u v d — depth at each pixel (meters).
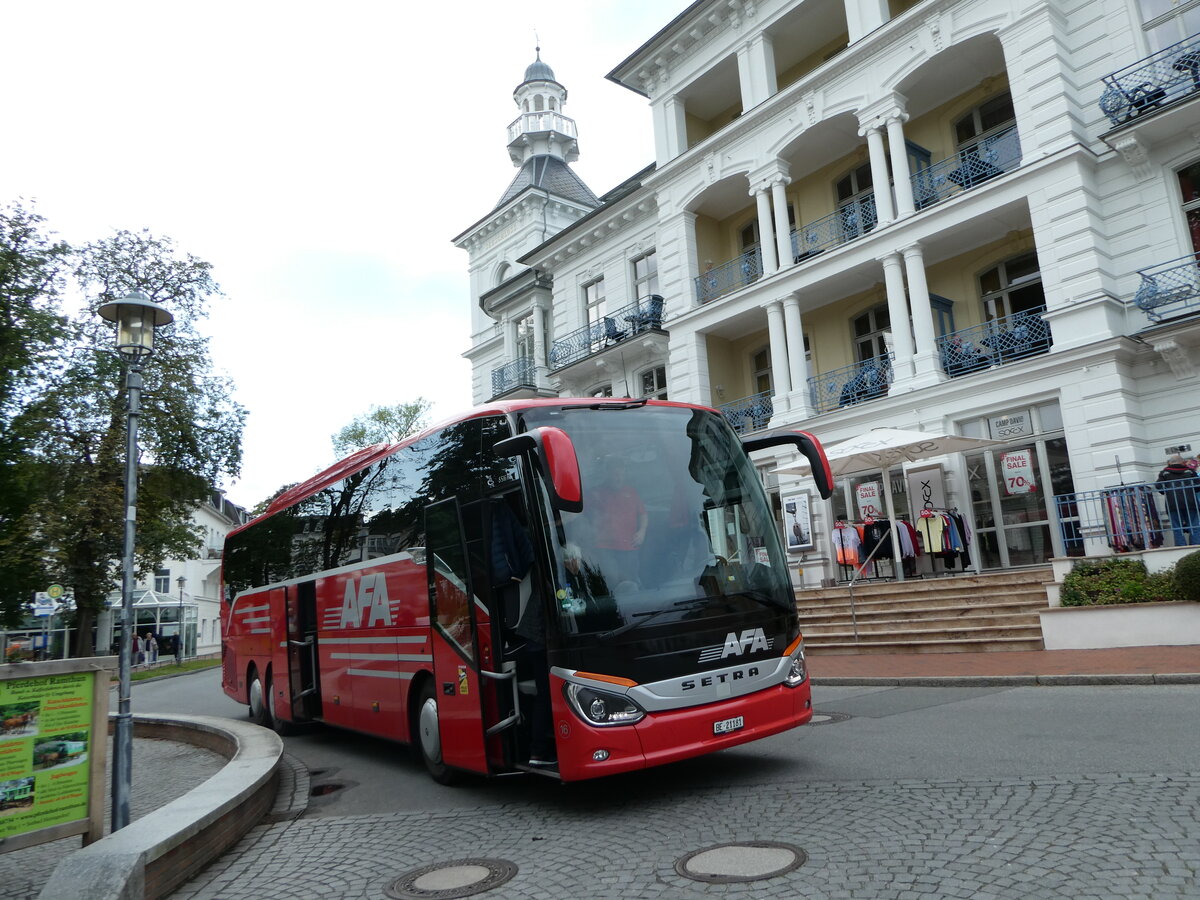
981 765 5.97
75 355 28.11
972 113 19.45
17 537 24.75
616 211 27.28
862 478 19.31
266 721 12.43
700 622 5.92
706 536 6.29
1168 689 8.45
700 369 23.62
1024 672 10.05
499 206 34.75
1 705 5.24
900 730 7.66
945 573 17.20
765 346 23.89
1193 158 15.01
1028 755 6.14
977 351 18.05
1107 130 15.87
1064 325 15.67
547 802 6.39
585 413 6.48
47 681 5.47
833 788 5.75
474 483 6.78
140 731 12.97
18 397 25.22
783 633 6.33
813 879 4.04
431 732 7.48
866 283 20.72
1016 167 17.23
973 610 13.69
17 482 24.42
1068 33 16.64
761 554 6.52
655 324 25.02
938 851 4.24
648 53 24.75
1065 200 15.82
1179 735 6.34
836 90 20.22
